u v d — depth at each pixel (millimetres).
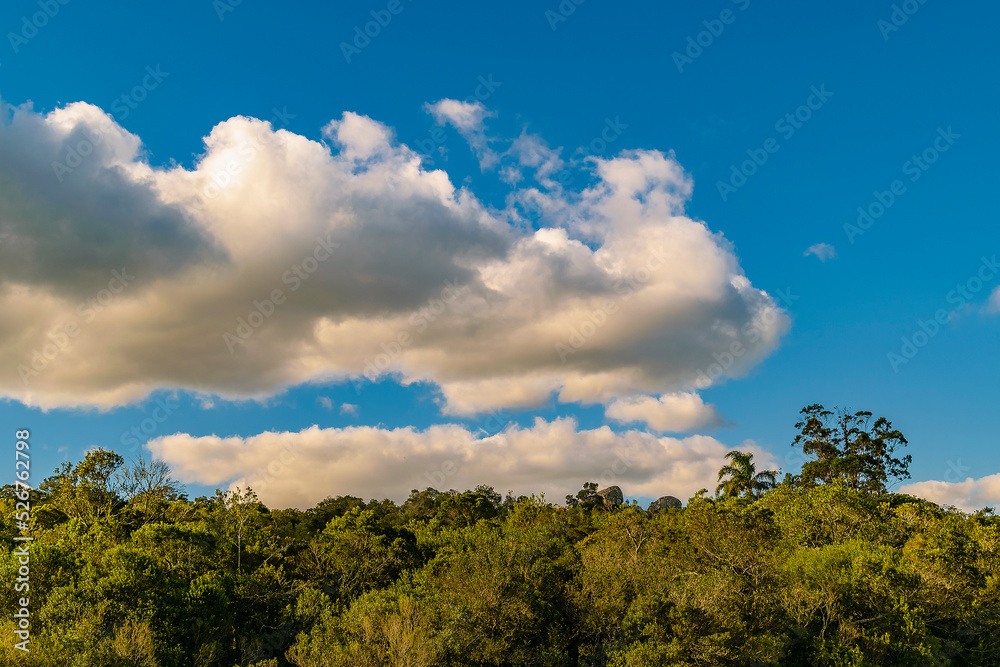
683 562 40719
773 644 29703
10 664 23828
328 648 28672
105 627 29062
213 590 36406
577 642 35906
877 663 30953
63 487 58375
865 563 34281
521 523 68688
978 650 34406
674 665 28281
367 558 50250
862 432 78688
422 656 27234
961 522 42281
